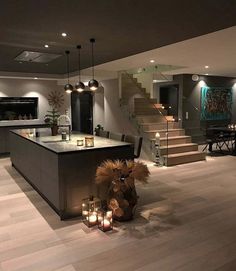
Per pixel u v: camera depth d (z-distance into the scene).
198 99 9.95
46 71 7.68
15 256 2.72
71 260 2.65
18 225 3.41
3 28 3.47
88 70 7.61
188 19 3.18
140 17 3.09
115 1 2.62
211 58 5.96
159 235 3.12
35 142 4.52
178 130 7.83
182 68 7.86
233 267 2.52
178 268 2.50
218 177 5.53
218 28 3.54
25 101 8.81
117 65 6.82
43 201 4.24
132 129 7.69
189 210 3.84
